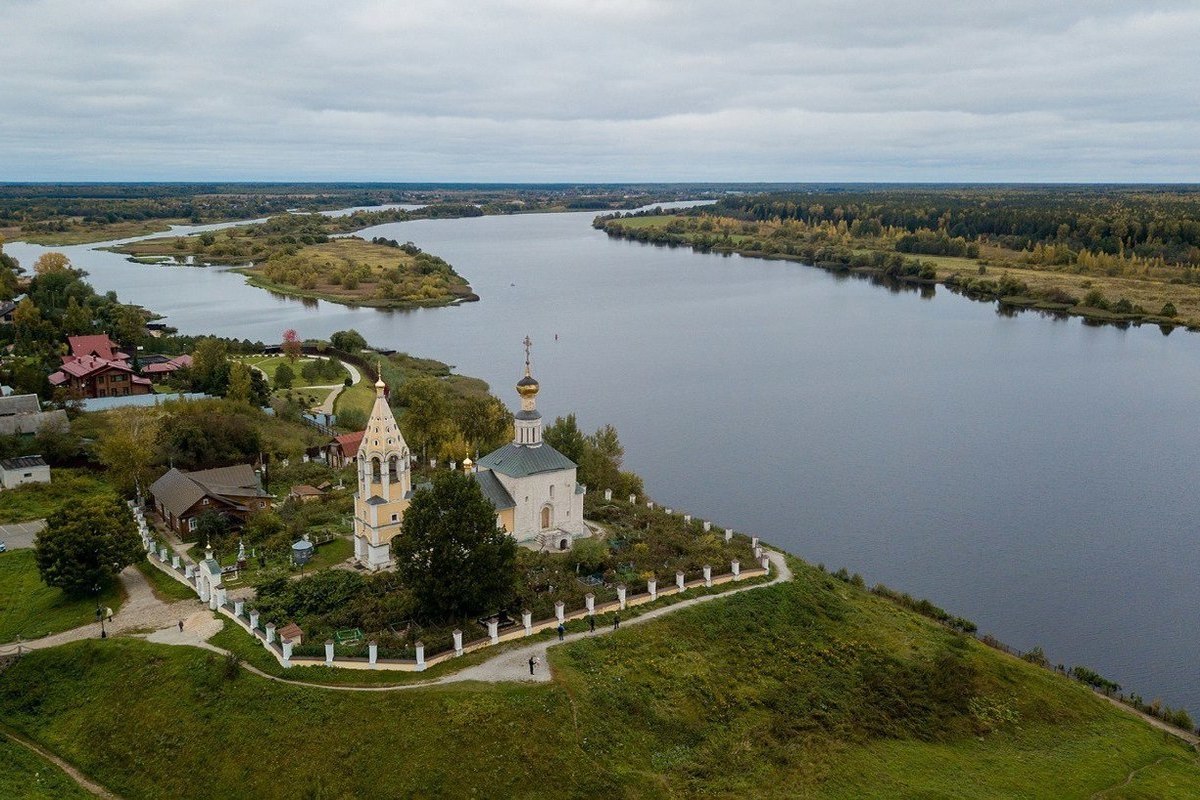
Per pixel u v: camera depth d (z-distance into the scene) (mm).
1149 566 111875
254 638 68500
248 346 198000
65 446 115250
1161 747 70188
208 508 94125
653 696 65438
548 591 77812
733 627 75438
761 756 62438
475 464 96500
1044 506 129625
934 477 140750
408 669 64250
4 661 68375
